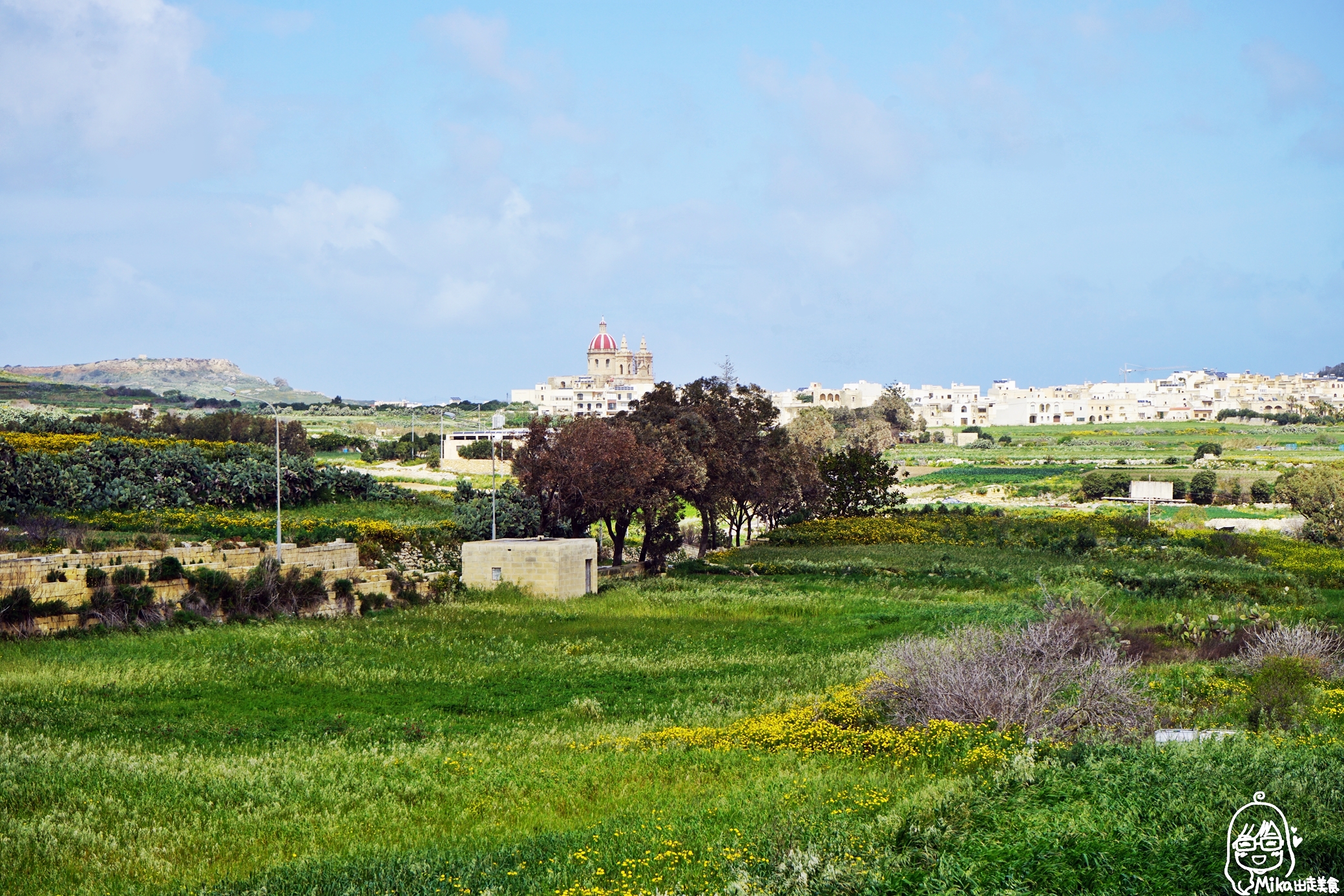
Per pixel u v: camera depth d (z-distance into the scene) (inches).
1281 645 1325.0
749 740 1019.3
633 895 597.3
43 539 1969.7
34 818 747.4
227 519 2568.9
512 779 888.9
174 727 1072.2
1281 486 5275.6
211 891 639.1
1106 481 5920.3
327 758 963.3
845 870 598.5
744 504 3489.2
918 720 1023.6
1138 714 993.5
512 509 3029.0
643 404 3132.4
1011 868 570.3
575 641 1652.3
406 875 650.8
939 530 3230.8
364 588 1979.6
